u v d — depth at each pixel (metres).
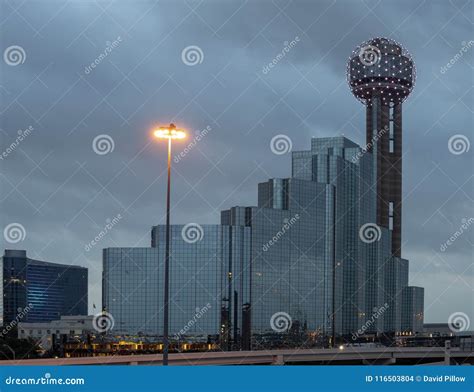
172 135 63.62
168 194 62.62
